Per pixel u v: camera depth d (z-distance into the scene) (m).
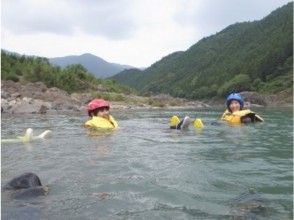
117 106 8.84
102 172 1.64
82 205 1.22
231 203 1.23
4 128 3.44
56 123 3.97
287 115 5.47
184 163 1.82
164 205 1.22
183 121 3.24
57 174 1.61
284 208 1.18
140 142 2.49
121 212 1.16
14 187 1.36
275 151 2.14
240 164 1.80
